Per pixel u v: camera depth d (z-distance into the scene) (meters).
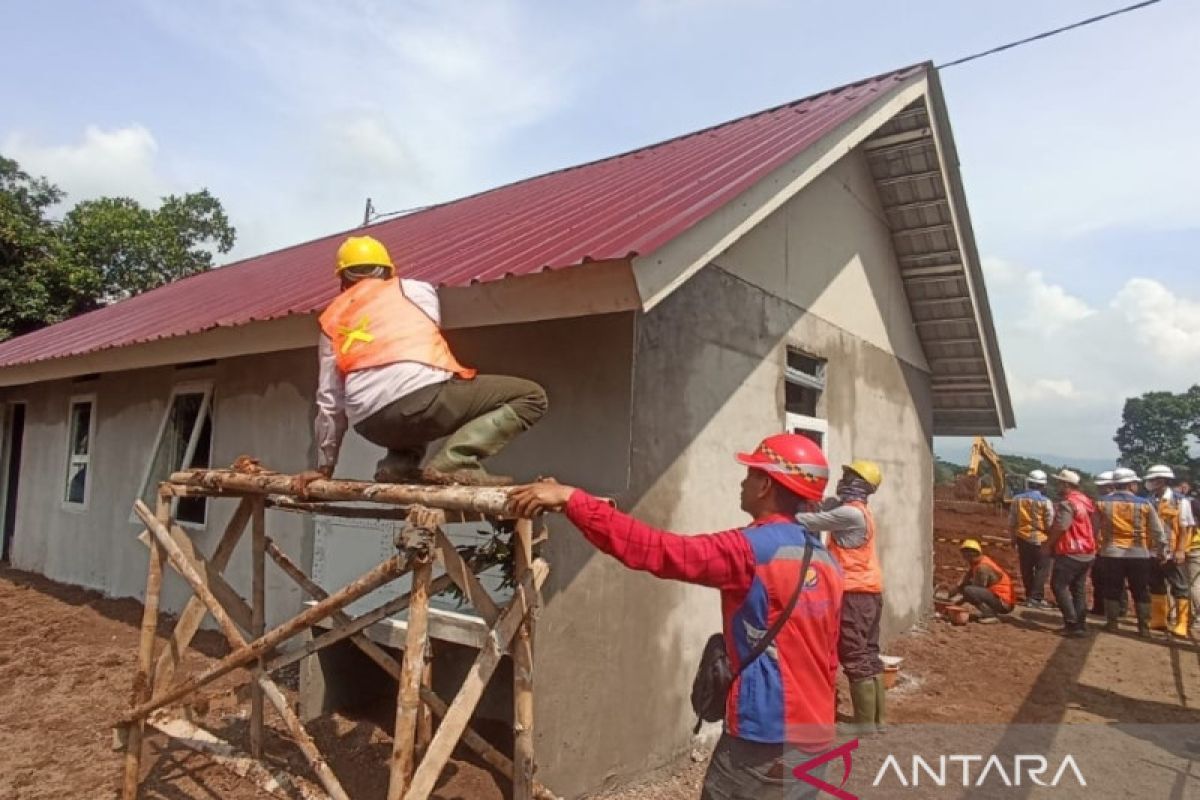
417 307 3.43
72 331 12.03
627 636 4.75
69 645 7.02
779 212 6.81
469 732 3.91
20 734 5.05
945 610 10.20
